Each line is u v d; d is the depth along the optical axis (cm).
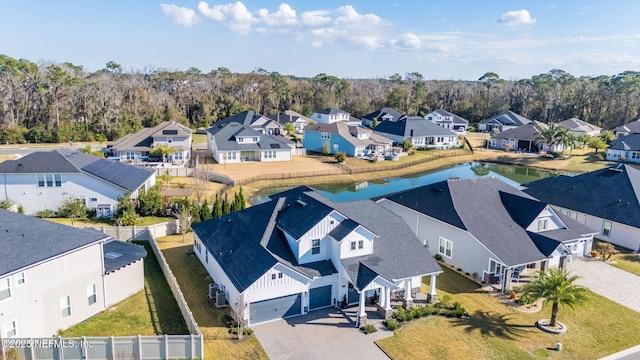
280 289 2575
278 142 7962
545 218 3497
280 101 14525
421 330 2522
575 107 13525
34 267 2195
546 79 15488
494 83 15662
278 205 3170
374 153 8712
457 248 3428
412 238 3061
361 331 2498
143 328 2431
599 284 3216
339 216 2814
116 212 4300
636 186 4259
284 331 2475
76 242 2433
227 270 2694
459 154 9406
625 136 8856
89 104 9975
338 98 15762
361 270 2658
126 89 11431
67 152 4753
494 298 2953
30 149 7781
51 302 2305
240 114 10788
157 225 3916
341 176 7244
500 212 3606
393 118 12794
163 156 6831
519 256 3083
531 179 7525
